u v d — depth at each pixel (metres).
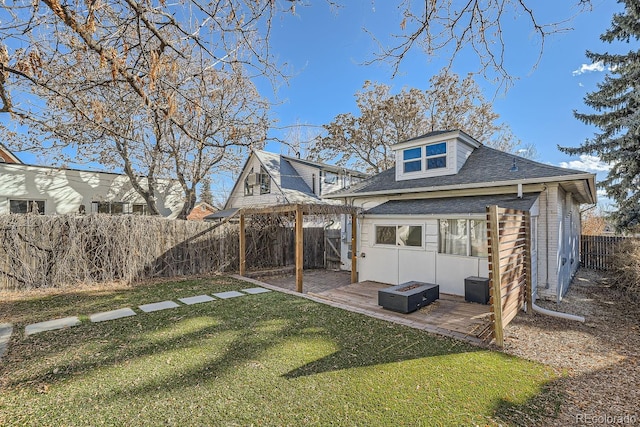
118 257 9.23
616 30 12.31
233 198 20.16
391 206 9.53
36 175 13.68
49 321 5.51
